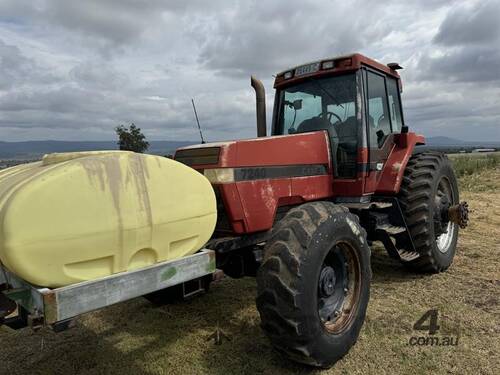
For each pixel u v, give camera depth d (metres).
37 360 3.20
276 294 2.60
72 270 1.98
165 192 2.32
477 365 2.85
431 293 4.09
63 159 2.37
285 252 2.66
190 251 2.50
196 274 2.47
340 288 3.11
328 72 4.22
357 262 3.16
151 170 2.26
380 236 4.34
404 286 4.33
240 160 3.04
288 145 3.50
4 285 2.27
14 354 3.30
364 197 4.22
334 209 3.02
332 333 2.88
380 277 4.65
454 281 4.42
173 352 3.21
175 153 3.27
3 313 2.21
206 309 3.98
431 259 4.52
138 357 3.17
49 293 1.84
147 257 2.27
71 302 1.91
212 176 2.96
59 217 1.91
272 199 3.25
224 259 3.18
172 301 3.37
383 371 2.84
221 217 3.09
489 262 5.00
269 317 2.65
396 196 4.58
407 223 4.48
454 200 5.27
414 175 4.54
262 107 4.29
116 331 3.61
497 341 3.14
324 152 3.94
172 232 2.35
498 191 10.16
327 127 4.29
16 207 1.80
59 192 1.91
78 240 1.97
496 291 4.06
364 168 4.01
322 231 2.78
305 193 3.63
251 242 3.16
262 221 3.16
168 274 2.30
